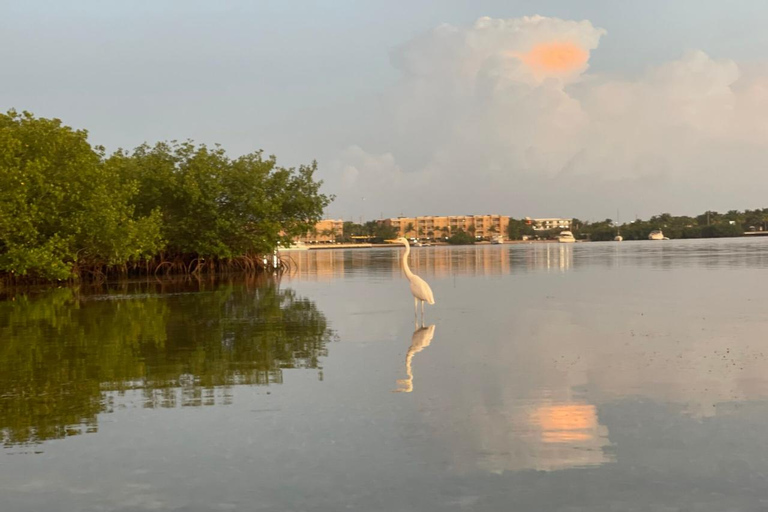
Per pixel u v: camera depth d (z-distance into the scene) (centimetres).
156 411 929
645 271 4078
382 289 3177
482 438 786
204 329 1786
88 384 1109
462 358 1280
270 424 855
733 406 902
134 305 2573
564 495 627
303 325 1834
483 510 599
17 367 1268
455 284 3272
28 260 3238
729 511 590
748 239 18362
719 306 2095
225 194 5203
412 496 630
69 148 3628
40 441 804
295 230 5603
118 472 701
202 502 625
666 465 695
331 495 634
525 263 5675
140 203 4931
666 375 1095
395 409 913
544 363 1213
